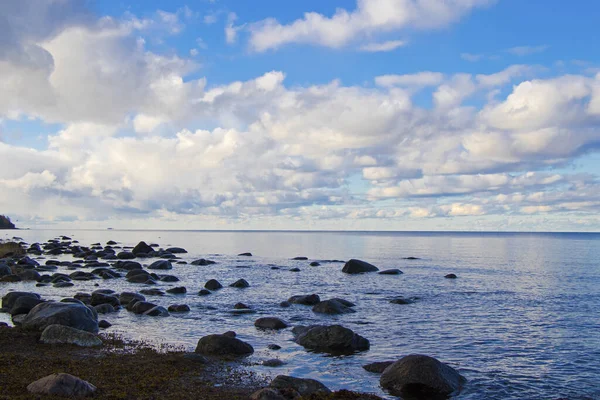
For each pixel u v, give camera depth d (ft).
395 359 59.16
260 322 76.95
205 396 42.86
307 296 97.86
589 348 65.31
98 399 40.01
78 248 256.73
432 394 47.37
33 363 50.62
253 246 374.43
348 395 44.32
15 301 85.61
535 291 118.32
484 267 185.88
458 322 81.05
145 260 209.77
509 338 70.38
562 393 48.52
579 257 249.34
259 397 40.81
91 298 93.45
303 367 55.16
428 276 151.74
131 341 65.05
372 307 94.58
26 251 246.06
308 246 376.27
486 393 48.32
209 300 102.27
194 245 392.06
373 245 396.98
